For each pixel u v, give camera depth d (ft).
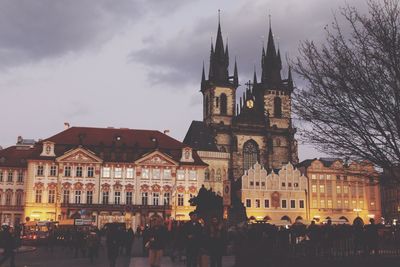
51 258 147.23
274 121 531.50
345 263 85.56
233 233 151.94
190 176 385.09
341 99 73.77
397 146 72.59
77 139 384.68
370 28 72.02
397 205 444.14
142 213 367.04
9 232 108.06
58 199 361.30
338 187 441.68
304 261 86.69
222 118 524.93
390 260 86.53
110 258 100.01
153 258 79.71
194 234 88.22
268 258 93.04
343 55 73.92
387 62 70.59
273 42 562.25
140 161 377.71
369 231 94.12
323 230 93.45
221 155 449.48
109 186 371.97
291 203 432.25
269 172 460.14
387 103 70.74
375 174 87.86
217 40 545.03
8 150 396.98
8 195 376.68
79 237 156.25
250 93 536.83
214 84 530.68
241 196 423.23
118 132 401.70
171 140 404.16
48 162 366.63
